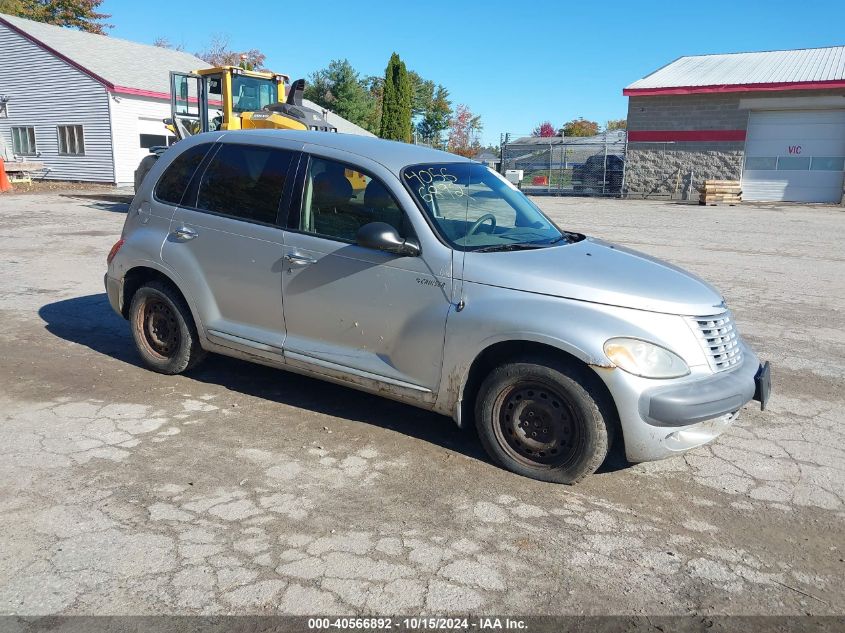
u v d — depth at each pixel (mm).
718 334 3994
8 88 29203
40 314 7281
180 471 3943
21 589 2867
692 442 3877
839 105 24750
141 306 5461
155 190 5398
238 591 2916
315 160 4695
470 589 3004
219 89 16453
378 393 4449
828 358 6586
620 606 2941
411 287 4215
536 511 3680
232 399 5074
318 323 4582
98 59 28328
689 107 26938
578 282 3912
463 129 73812
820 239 14781
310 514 3547
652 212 21047
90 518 3416
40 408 4762
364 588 2975
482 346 3980
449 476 4023
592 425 3787
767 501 3873
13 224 14422
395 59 31844
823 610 2969
